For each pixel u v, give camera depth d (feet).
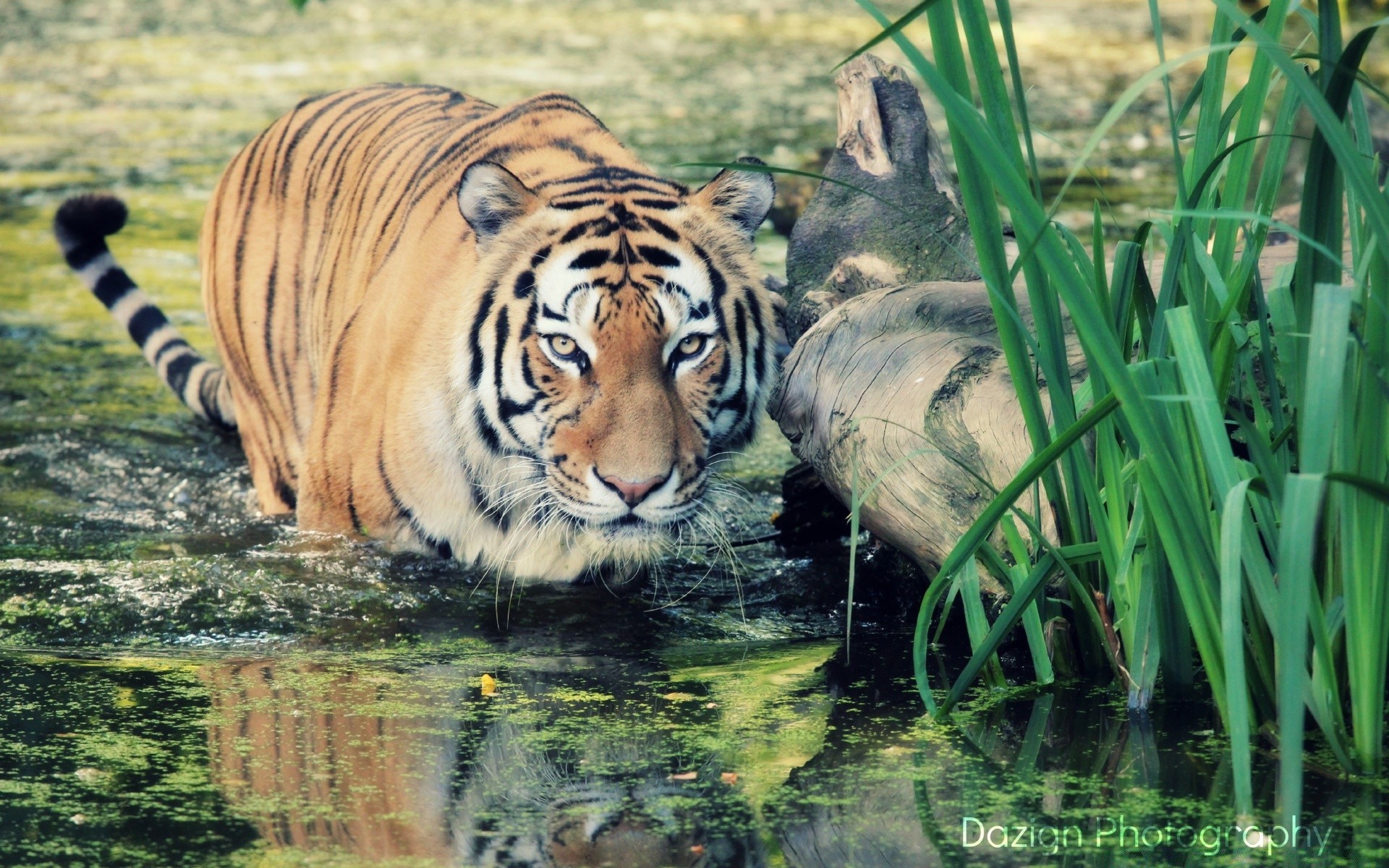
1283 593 13.87
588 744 18.57
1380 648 16.55
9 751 18.07
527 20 116.67
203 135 71.15
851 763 17.84
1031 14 121.49
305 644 23.04
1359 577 16.35
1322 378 14.26
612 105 75.82
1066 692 20.27
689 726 19.22
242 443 33.27
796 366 25.02
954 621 23.90
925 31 109.81
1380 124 42.04
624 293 24.04
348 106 32.89
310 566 26.02
